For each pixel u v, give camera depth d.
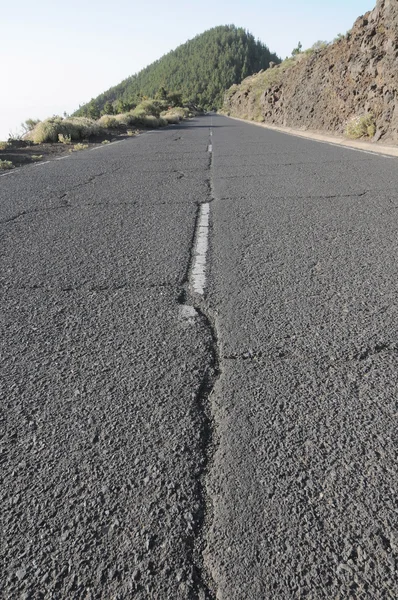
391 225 4.55
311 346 2.36
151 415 1.86
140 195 6.58
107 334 2.56
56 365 2.26
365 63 15.52
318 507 1.42
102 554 1.29
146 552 1.29
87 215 5.41
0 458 1.66
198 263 3.68
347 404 1.90
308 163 9.49
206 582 1.20
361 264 3.53
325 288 3.10
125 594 1.18
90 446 1.70
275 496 1.46
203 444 1.70
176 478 1.54
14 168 10.17
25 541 1.33
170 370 2.18
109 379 2.12
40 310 2.91
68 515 1.42
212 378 2.12
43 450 1.69
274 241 4.20
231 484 1.51
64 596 1.18
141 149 14.07
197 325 2.63
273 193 6.44
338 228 4.54
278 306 2.85
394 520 1.37
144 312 2.83
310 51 30.16
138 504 1.44
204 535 1.33
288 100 28.28
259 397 1.96
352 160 9.78
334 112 18.73
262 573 1.22
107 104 80.00
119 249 4.10
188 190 6.88
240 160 10.38
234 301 2.95
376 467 1.57
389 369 2.14
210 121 46.66
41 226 4.95
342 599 1.16
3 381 2.15
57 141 18.64
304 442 1.69
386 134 12.96
